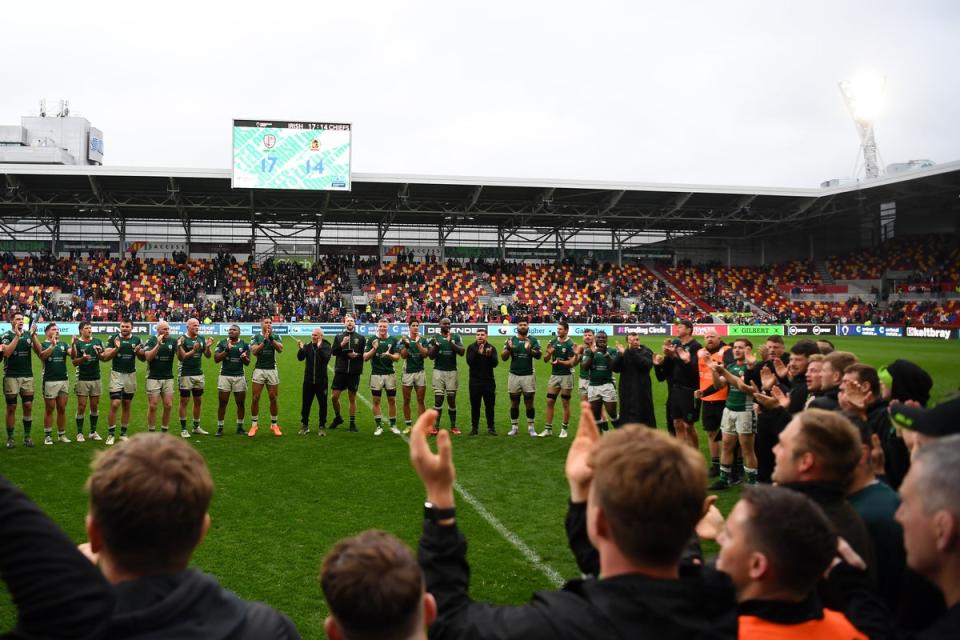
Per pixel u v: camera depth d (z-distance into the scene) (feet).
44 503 26.73
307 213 146.72
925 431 9.21
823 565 6.61
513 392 43.09
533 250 168.66
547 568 20.54
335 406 44.09
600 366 40.93
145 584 5.60
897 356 95.91
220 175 120.37
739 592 6.90
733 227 174.40
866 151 223.92
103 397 55.98
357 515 25.50
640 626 5.75
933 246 160.04
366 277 152.66
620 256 172.14
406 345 43.27
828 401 14.40
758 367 30.60
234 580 19.22
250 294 140.15
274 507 26.40
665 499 5.74
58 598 4.52
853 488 11.05
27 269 137.39
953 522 5.81
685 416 33.60
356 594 5.43
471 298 150.82
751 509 6.89
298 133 122.31
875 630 7.24
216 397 55.57
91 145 182.70
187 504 5.68
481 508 26.86
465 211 146.00
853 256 169.99
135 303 130.82
